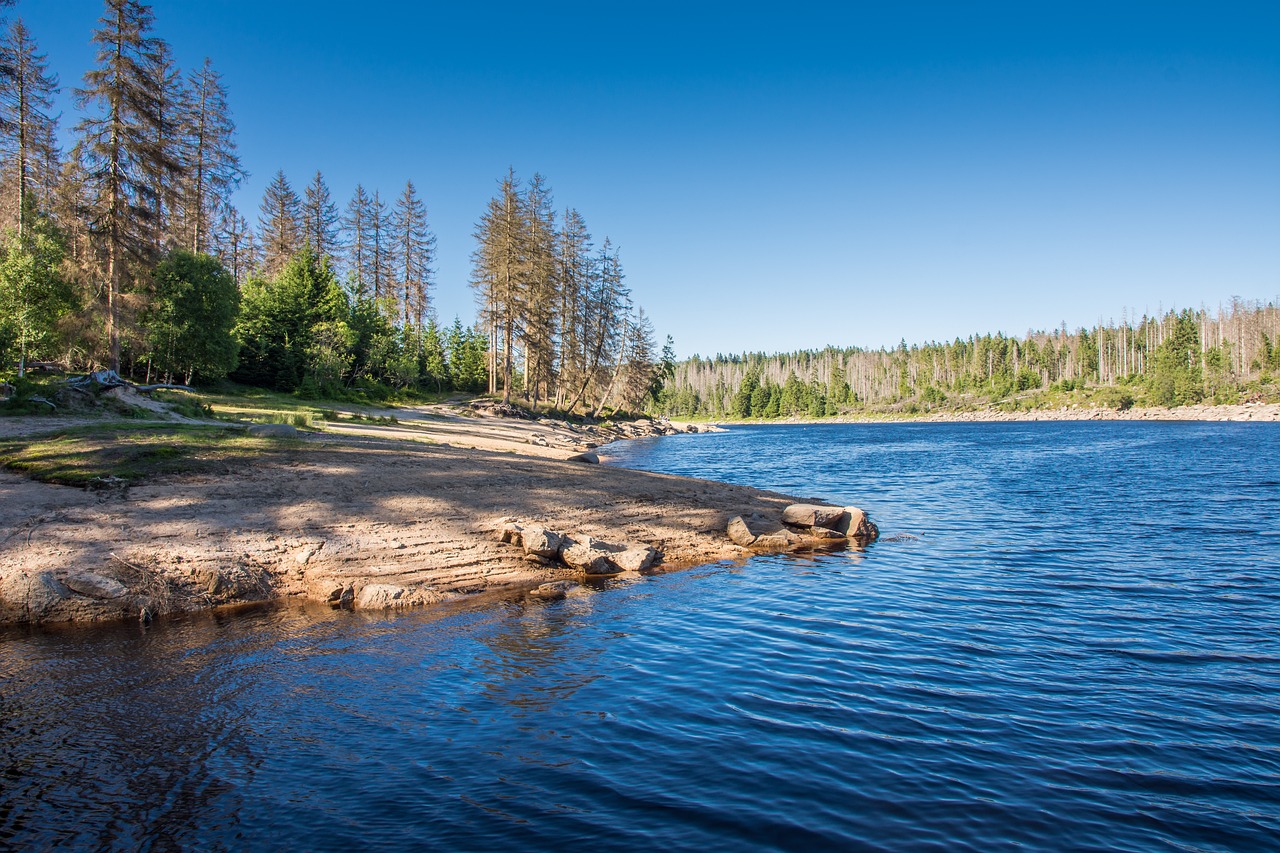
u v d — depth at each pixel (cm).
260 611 1198
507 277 6359
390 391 5816
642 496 2045
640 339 9344
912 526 2045
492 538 1562
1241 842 534
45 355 3391
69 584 1141
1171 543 1705
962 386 16562
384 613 1187
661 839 534
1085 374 15575
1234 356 13512
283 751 684
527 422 5797
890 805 583
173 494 1548
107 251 3222
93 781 625
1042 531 1911
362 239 7231
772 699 808
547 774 638
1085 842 533
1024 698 806
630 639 1038
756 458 4644
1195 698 803
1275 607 1166
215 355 3969
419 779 629
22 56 4038
